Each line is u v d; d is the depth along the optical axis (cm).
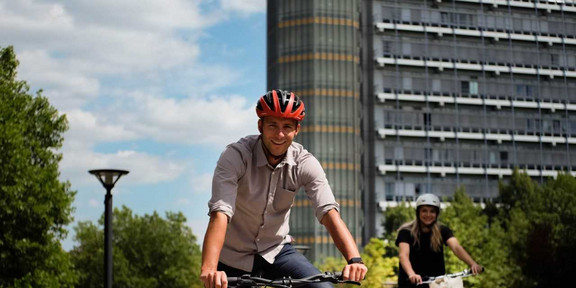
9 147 2280
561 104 9962
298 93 9256
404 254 895
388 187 9381
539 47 10012
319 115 9162
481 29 9850
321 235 8538
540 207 5616
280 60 9388
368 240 9244
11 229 2258
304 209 8606
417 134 9481
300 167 452
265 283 399
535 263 5194
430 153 9562
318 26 9294
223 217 421
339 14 9344
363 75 9562
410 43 9681
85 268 5700
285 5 9456
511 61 9900
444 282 866
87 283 5647
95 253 5816
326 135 9138
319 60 9244
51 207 2327
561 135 9944
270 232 458
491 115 9788
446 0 9812
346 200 9038
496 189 9631
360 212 9100
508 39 9906
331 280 403
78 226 5984
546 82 10006
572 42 10088
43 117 2508
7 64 2561
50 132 2483
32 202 2256
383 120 9506
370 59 9569
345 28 9338
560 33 10081
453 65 9688
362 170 9394
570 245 5247
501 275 4534
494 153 9731
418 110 9606
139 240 5966
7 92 2433
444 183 9512
